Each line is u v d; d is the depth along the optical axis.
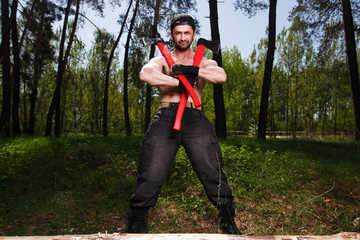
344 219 3.38
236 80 26.11
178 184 4.41
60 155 5.97
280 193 4.28
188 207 3.70
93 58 23.86
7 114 12.21
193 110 2.20
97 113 25.34
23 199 4.08
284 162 5.85
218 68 2.10
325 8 12.87
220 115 11.22
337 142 11.02
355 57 12.01
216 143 2.22
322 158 6.98
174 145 2.14
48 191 4.39
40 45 17.52
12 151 6.55
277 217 3.38
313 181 4.98
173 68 2.00
